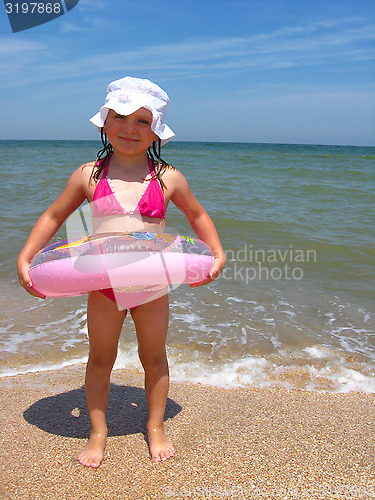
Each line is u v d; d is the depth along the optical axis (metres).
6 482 2.12
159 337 2.31
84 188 2.30
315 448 2.41
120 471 2.21
